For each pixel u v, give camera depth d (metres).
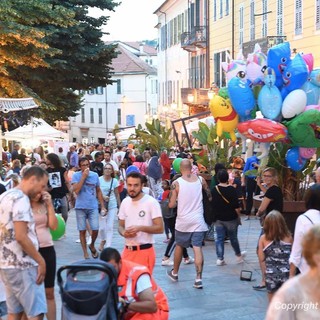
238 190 19.58
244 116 12.76
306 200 8.04
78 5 35.62
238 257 14.11
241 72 12.44
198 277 11.95
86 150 34.12
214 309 10.55
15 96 29.27
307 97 12.36
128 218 9.50
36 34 27.59
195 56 52.06
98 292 6.25
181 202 12.04
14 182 12.54
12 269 7.59
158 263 14.42
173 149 31.33
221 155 20.47
